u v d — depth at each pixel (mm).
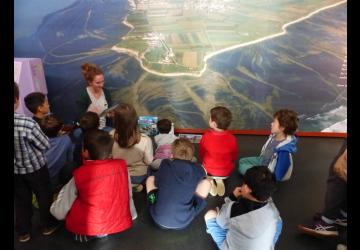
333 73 2883
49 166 1983
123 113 1937
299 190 2273
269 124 3098
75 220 1628
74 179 1579
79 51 2938
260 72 2928
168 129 2371
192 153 1760
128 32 2852
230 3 2719
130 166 2094
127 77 3006
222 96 3023
